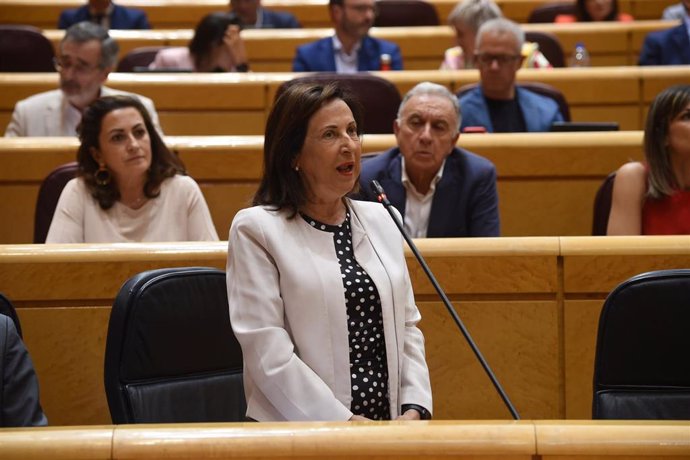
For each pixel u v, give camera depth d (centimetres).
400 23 1266
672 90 594
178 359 413
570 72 928
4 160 719
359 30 1043
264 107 905
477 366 510
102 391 512
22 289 509
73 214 589
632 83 925
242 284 361
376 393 364
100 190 591
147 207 594
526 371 510
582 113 930
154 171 597
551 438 302
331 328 361
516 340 510
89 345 511
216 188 719
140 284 409
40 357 511
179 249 508
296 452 303
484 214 620
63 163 721
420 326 510
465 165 625
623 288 405
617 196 611
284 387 349
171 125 905
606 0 1207
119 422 399
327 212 379
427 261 509
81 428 310
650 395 403
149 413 401
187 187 602
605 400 403
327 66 1045
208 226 602
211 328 422
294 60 1059
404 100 622
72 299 511
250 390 365
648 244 505
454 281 508
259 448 303
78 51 806
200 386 416
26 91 912
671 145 593
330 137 369
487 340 510
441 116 607
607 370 405
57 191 635
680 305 402
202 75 907
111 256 508
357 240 377
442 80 911
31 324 510
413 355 383
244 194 719
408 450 303
